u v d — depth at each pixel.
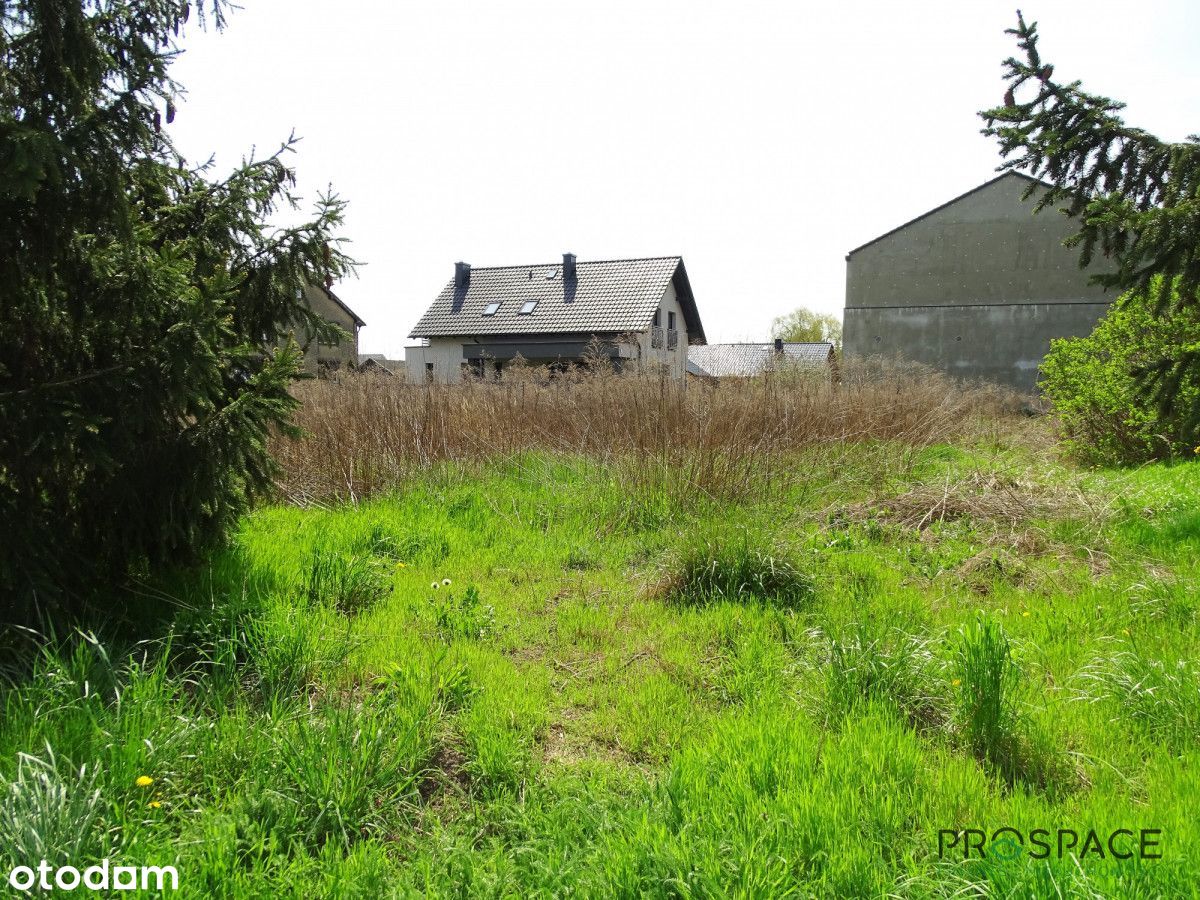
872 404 11.15
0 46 3.02
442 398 9.58
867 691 3.23
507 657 3.96
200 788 2.58
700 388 9.67
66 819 2.14
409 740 2.83
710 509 6.46
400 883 2.16
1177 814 2.32
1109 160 4.44
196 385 3.46
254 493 4.33
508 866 2.24
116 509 3.79
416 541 5.95
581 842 2.38
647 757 2.99
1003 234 28.75
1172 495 6.63
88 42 3.22
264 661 3.41
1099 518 6.02
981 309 29.12
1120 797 2.52
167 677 3.39
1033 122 4.54
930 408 11.66
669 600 4.77
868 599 4.66
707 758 2.77
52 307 3.46
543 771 2.84
